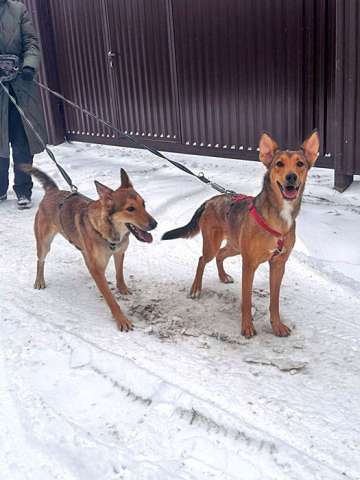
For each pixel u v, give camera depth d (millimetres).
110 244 1789
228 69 3264
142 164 3684
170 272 2191
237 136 3369
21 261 2361
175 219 2668
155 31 3559
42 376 1535
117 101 3994
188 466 1187
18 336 1753
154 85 3709
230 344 1665
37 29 4184
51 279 2180
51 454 1241
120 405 1400
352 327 1723
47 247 2072
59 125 4453
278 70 3049
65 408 1397
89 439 1281
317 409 1346
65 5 4055
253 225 1595
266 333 1720
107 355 1599
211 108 3436
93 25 3924
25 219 2893
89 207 1814
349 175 2879
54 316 1875
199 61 3381
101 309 1926
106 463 1206
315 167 3234
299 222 2430
